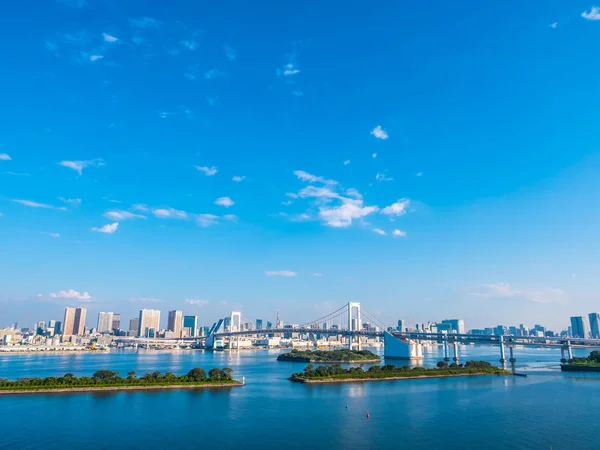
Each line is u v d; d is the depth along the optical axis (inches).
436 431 4407.0
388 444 3993.6
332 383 7775.6
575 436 4232.3
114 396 6141.7
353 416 5044.3
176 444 3996.1
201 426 4581.7
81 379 6727.4
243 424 4670.3
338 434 4303.6
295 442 4057.6
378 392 6742.1
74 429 4439.0
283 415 5083.7
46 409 5290.4
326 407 5546.3
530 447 3917.3
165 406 5536.4
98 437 4185.5
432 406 5610.2
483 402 5890.8
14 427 4503.0
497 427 4552.2
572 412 5251.0
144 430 4421.8
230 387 7150.6
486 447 3917.3
